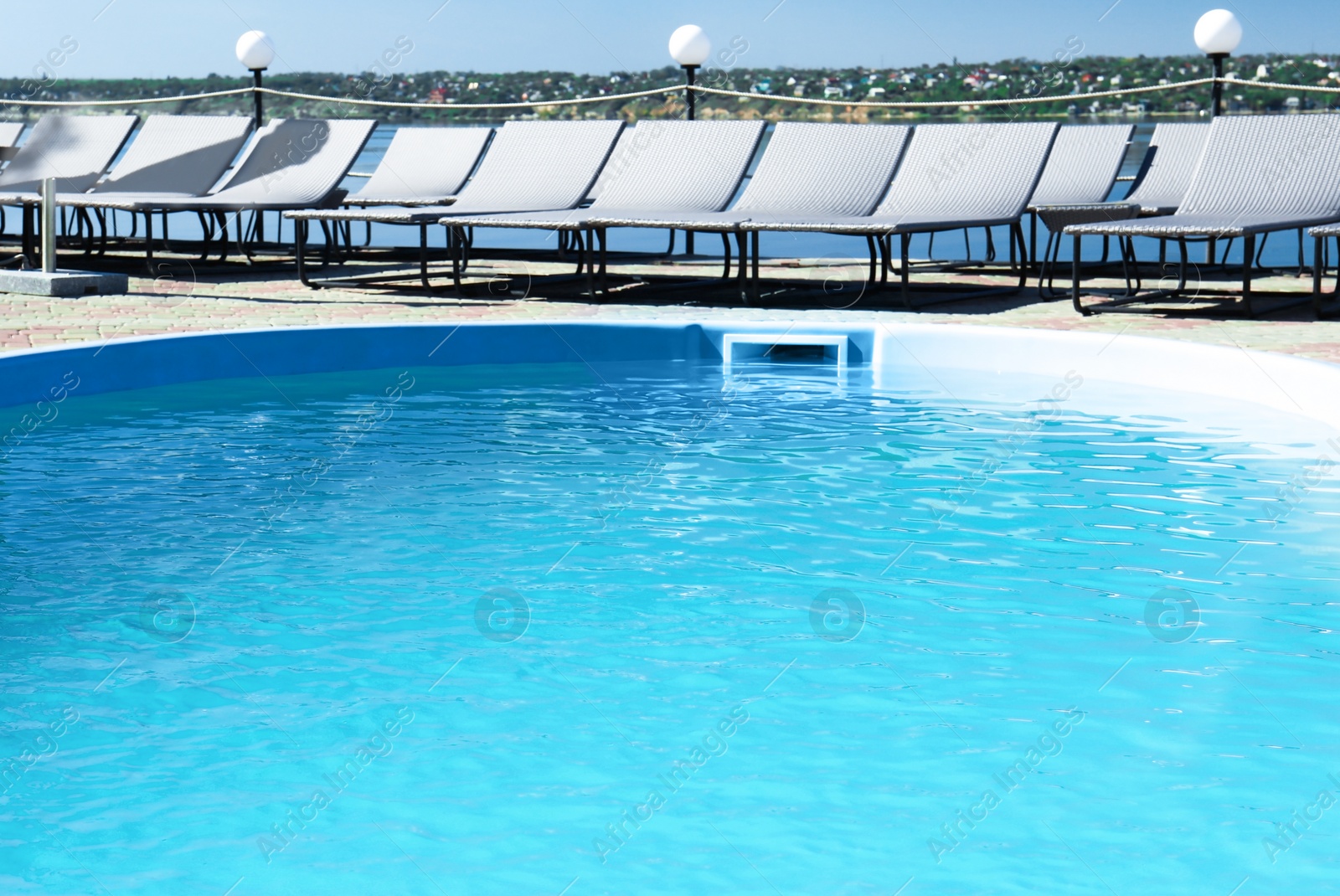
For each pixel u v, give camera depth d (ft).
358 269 30.63
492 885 6.16
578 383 19.19
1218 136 24.64
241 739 7.65
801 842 6.51
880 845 6.46
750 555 11.12
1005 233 41.14
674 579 10.52
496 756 7.44
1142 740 7.55
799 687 8.37
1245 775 7.13
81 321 21.02
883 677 8.54
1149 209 26.91
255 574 10.58
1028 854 6.35
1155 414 16.63
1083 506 12.52
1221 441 15.07
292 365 19.43
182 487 13.21
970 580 10.44
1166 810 6.76
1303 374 16.24
